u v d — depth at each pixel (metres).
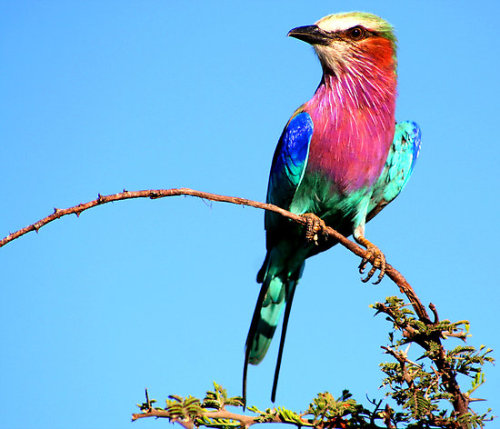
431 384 7.61
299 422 7.54
